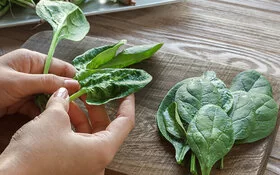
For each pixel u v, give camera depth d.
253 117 0.55
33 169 0.46
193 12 0.76
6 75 0.56
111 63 0.61
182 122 0.55
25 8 0.77
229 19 0.75
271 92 0.58
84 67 0.61
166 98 0.58
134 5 0.76
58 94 0.51
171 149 0.55
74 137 0.48
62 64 0.60
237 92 0.57
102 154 0.49
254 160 0.54
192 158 0.53
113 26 0.75
